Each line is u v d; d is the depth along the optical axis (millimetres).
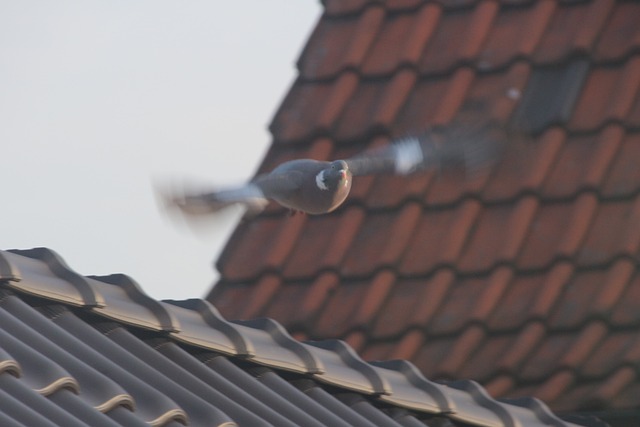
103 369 8094
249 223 16000
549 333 13672
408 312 14266
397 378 10781
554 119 15242
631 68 15469
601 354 13273
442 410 10500
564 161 14984
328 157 15867
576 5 16500
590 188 14523
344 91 16453
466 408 10781
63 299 8586
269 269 15195
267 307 14867
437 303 14180
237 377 9227
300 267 15141
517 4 16672
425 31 16703
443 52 16453
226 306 15172
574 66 15719
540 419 11641
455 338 13922
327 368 10000
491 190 15055
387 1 17391
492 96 15516
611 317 13500
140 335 9117
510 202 14883
